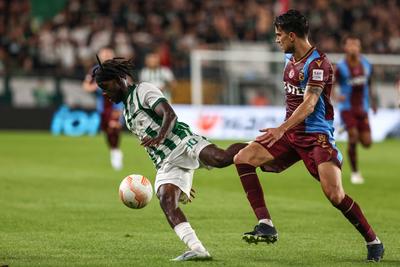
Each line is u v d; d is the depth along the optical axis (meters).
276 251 21.19
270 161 19.75
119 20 74.75
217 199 32.12
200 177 40.06
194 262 19.05
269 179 39.59
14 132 64.75
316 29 77.62
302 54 19.50
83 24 73.12
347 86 38.44
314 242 22.70
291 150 19.84
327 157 19.34
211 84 66.12
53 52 70.12
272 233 18.84
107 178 39.16
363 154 53.72
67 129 65.50
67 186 35.91
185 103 66.25
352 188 36.59
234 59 66.56
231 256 20.31
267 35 76.50
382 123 65.62
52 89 65.38
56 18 73.50
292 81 19.70
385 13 81.69
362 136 38.81
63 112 65.62
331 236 23.81
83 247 21.56
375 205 31.27
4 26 71.50
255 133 63.78
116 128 43.25
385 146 59.94
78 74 65.81
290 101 19.97
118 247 21.59
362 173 42.75
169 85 54.75
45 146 54.84
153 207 29.59
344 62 38.62
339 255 20.64
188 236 18.95
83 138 61.66
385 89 66.69
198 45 74.06
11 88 64.69
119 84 19.34
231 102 66.25
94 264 19.03
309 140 19.55
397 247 21.92
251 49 74.75
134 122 19.34
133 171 42.44
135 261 19.42
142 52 70.12
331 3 80.75
